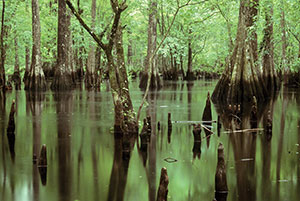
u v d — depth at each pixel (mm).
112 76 10445
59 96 21516
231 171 7418
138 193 6289
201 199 5992
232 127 12047
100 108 16203
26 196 6102
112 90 10500
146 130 9391
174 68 45719
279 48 28938
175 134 10859
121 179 6957
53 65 45562
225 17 24438
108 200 5980
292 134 11008
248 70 19000
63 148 9117
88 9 31672
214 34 40469
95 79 29078
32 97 20875
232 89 19078
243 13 19062
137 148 9180
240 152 8906
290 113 15430
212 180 6914
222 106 17406
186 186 6590
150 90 27609
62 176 7055
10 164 7758
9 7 25578
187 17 11242
